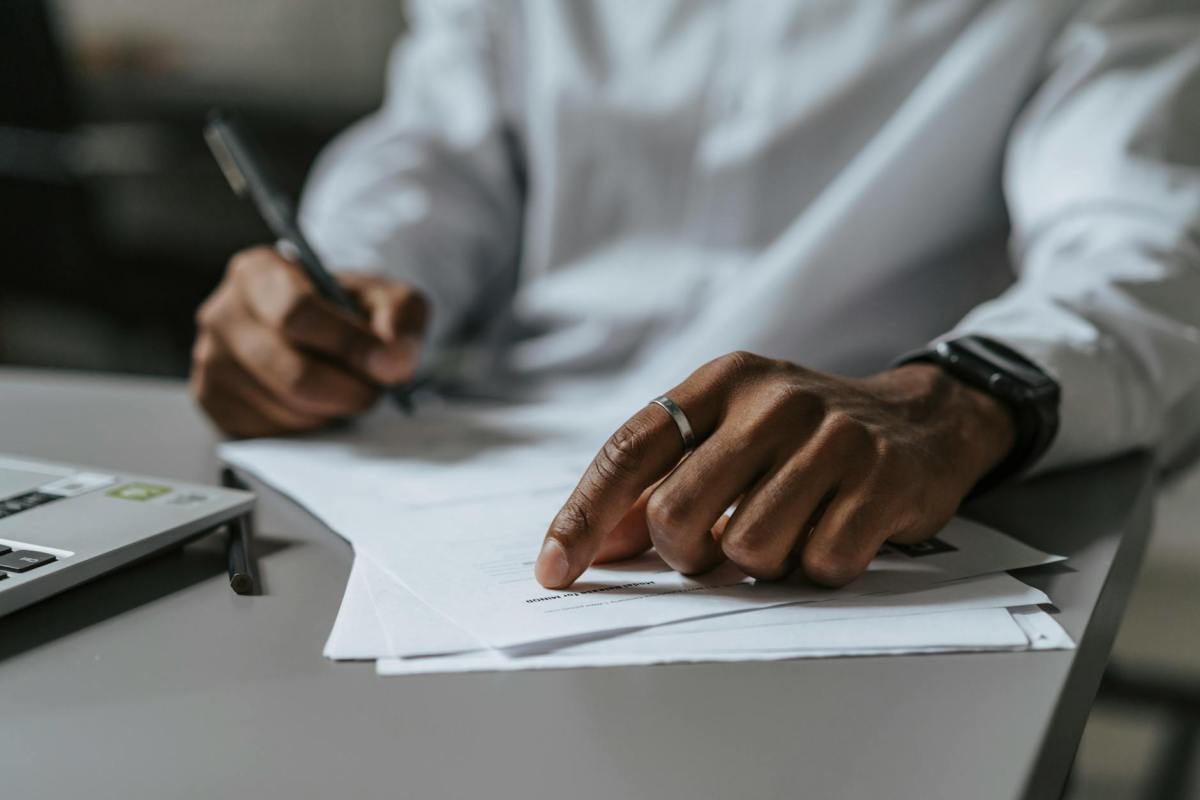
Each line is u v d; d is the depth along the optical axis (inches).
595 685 11.5
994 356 19.0
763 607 13.6
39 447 22.3
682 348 32.5
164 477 20.2
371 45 63.7
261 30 64.6
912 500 14.6
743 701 11.2
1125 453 21.1
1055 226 25.5
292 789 9.6
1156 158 24.7
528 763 10.0
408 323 23.7
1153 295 21.5
